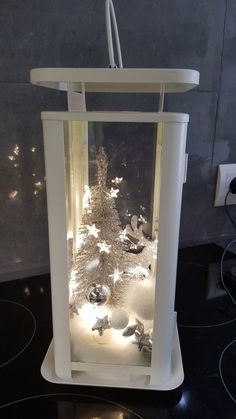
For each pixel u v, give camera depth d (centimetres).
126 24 66
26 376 49
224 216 90
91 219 43
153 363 45
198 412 44
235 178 85
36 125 67
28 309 66
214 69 75
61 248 40
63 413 43
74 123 37
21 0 59
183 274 79
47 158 36
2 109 64
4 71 62
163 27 69
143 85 43
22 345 56
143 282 45
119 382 46
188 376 50
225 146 83
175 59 71
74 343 46
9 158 67
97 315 46
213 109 78
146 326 45
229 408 44
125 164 39
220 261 85
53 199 38
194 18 70
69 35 63
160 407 44
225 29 74
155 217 40
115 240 44
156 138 37
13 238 72
